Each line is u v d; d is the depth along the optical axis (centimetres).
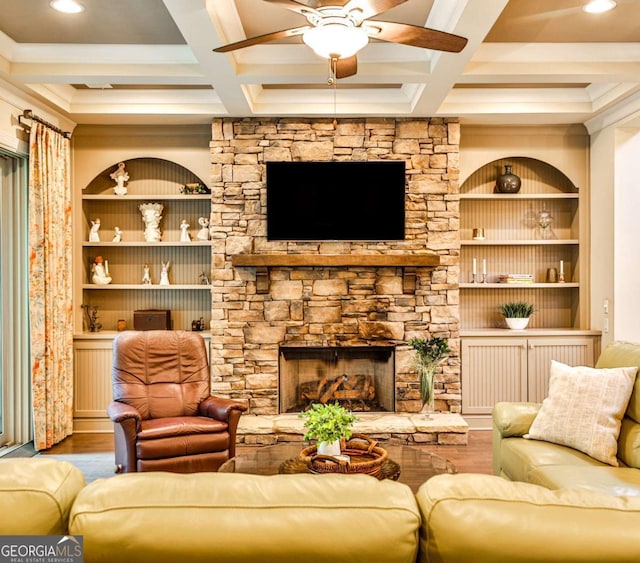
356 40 252
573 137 548
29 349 470
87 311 559
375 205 509
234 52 382
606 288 516
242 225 513
